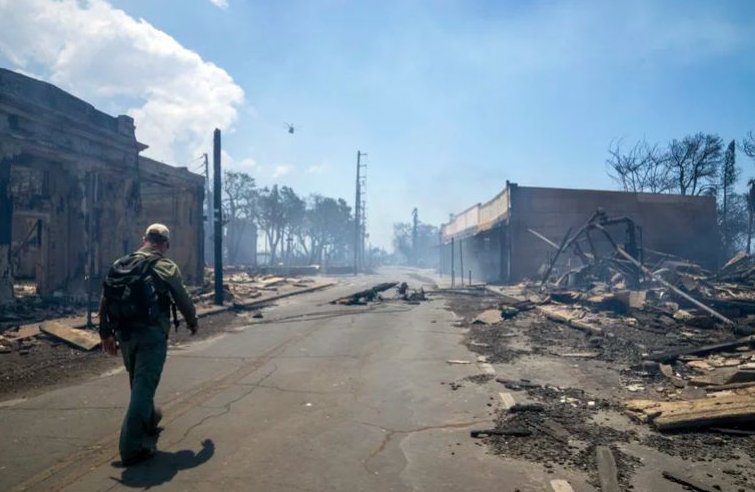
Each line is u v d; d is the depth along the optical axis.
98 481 3.54
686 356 7.63
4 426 4.76
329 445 4.24
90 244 11.27
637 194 29.34
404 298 19.91
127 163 18.12
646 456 3.98
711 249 29.77
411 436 4.47
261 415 5.09
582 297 14.59
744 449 4.12
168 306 4.23
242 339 10.19
